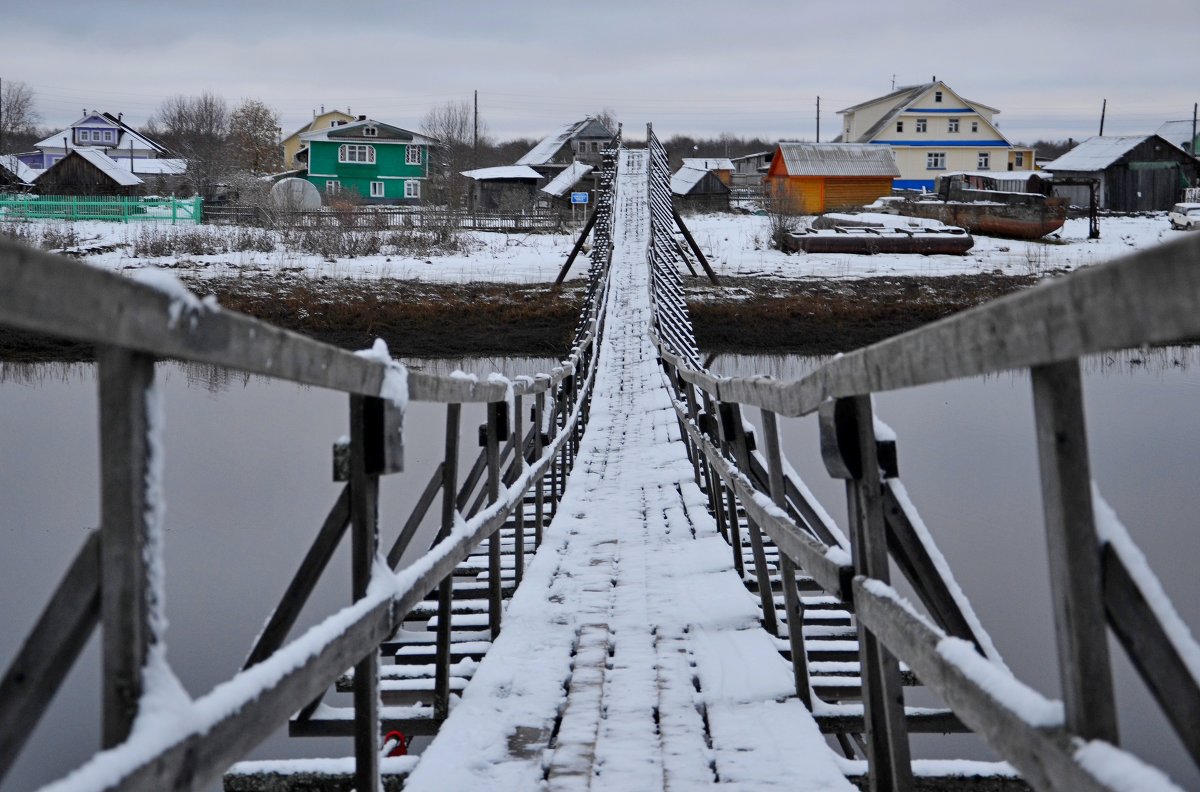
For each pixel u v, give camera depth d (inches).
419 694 187.5
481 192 2262.6
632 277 1035.3
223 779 148.9
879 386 90.3
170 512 462.0
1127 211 2117.4
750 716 153.0
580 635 196.4
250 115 2775.6
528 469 250.7
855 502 108.5
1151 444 594.2
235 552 407.2
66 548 414.0
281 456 572.7
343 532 108.1
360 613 99.9
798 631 160.6
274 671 79.2
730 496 257.3
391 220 1688.0
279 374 78.9
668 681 169.0
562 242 1584.6
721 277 1294.3
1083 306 52.1
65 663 62.2
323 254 1365.7
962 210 1675.7
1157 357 921.5
